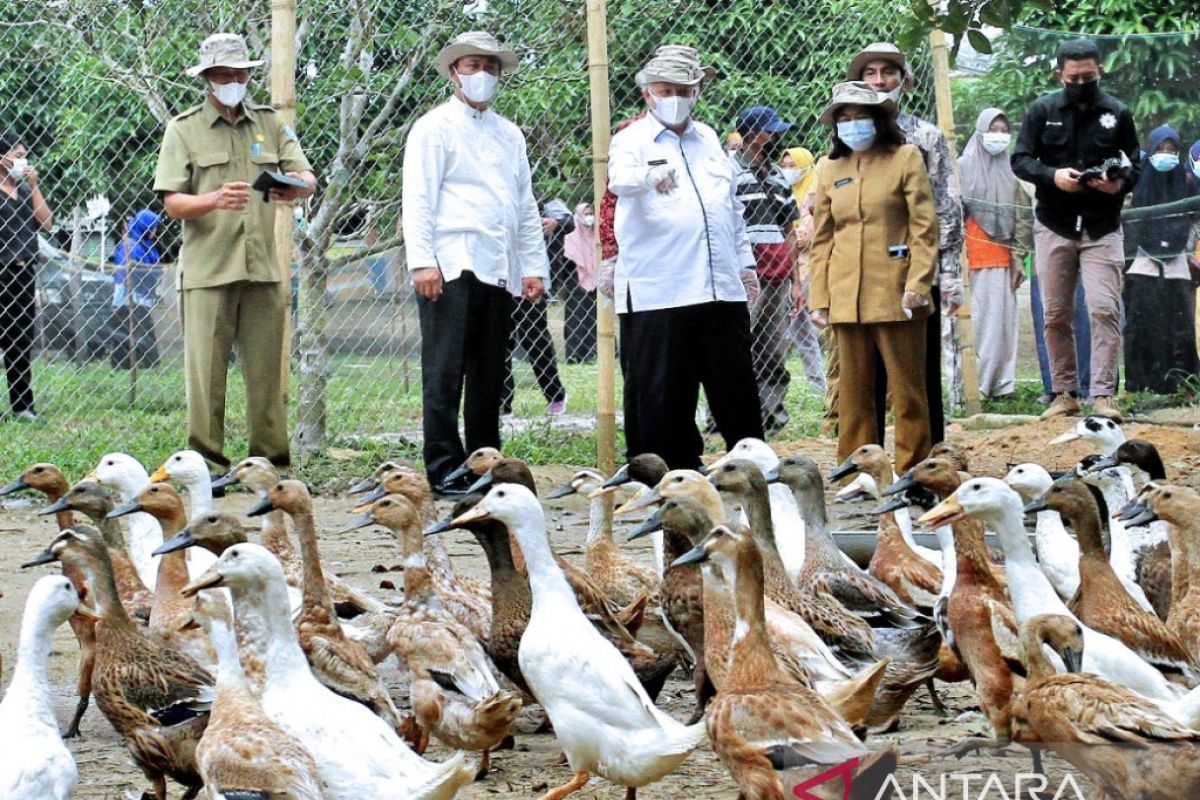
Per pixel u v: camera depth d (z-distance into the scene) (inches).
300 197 551.8
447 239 557.9
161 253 741.3
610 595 400.2
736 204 550.0
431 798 257.3
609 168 536.1
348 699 296.2
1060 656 287.7
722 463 367.9
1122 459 436.5
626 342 547.5
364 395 692.7
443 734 312.8
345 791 262.7
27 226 671.1
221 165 565.0
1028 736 279.0
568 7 682.8
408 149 560.1
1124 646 305.6
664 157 532.1
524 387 785.6
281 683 276.4
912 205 536.1
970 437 698.2
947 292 567.5
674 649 358.9
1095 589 334.6
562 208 722.8
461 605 357.7
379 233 683.4
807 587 368.8
